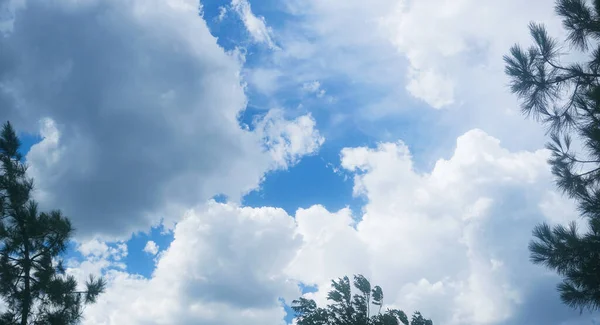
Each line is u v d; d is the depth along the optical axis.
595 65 10.71
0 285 17.06
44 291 17.58
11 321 17.14
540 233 10.55
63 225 18.27
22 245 18.02
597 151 10.68
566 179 10.99
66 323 17.66
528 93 11.17
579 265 10.22
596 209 10.59
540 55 10.96
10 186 18.38
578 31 10.80
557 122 11.09
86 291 18.30
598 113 10.59
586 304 10.34
